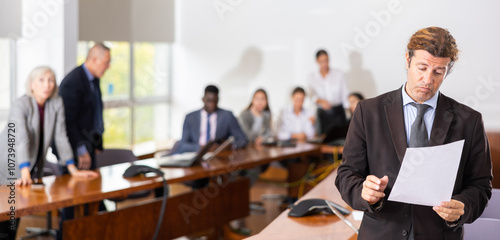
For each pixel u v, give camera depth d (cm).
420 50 185
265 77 824
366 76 764
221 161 501
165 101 864
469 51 698
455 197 190
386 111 200
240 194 524
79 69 466
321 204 295
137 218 412
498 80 689
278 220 286
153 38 802
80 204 377
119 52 758
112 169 447
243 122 650
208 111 560
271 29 815
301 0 794
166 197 413
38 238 492
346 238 254
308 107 792
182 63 866
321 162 630
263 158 523
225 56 843
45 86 386
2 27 540
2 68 574
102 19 677
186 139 557
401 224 197
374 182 183
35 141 389
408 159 182
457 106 200
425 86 186
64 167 456
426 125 198
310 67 797
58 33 592
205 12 847
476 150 196
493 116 692
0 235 371
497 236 258
